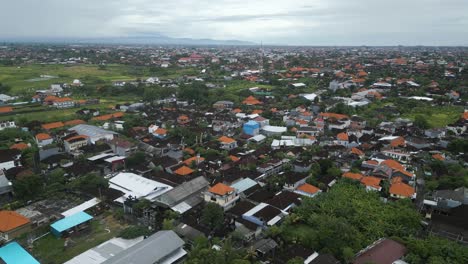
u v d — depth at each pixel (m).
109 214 70.31
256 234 62.81
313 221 64.12
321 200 71.94
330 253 54.94
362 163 95.38
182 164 95.50
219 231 62.84
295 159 98.50
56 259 55.78
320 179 86.06
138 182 81.19
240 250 56.50
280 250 57.75
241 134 129.50
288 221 65.12
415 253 55.06
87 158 98.75
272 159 98.31
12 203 71.94
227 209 72.75
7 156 93.56
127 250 53.25
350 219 65.12
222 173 89.62
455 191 75.19
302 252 55.00
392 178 85.06
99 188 77.94
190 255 53.28
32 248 58.62
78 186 80.12
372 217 65.81
